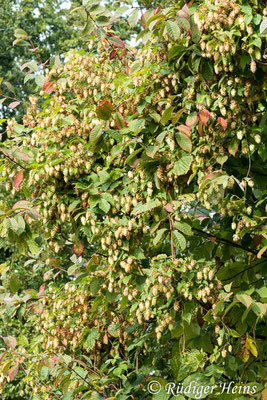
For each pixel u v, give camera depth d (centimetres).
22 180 381
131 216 373
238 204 336
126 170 383
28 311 460
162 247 414
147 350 427
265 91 373
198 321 376
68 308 430
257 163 400
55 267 451
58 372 425
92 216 358
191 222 383
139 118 370
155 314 360
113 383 415
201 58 347
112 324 429
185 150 348
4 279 440
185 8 338
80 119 417
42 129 392
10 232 371
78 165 369
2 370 406
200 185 337
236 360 377
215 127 360
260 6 334
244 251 442
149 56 366
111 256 358
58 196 373
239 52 335
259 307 321
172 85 373
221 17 322
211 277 335
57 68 429
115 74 410
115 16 386
